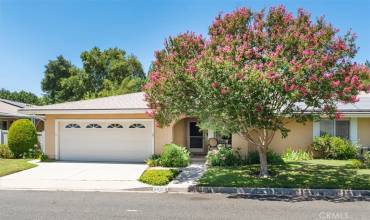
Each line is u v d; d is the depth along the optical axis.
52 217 8.62
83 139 20.53
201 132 22.95
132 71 51.34
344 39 12.55
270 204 10.12
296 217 8.59
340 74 11.93
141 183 13.56
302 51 12.09
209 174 14.71
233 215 8.80
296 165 16.77
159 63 14.23
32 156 21.75
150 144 19.88
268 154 17.77
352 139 19.59
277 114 12.50
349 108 19.02
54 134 20.73
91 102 21.20
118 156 20.19
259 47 13.21
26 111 20.08
